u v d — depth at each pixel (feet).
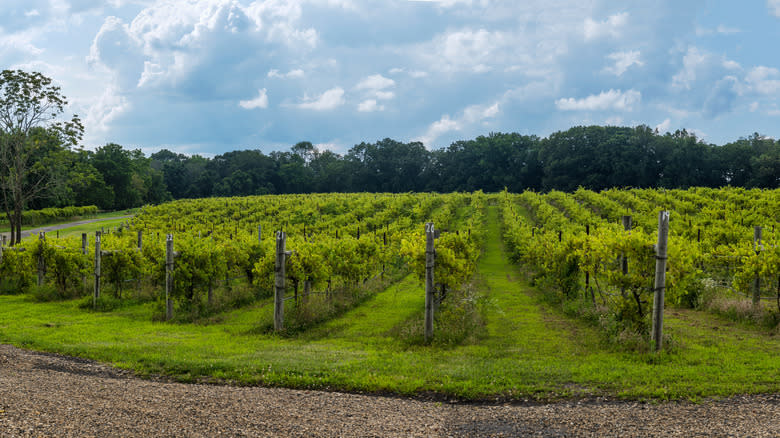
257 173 334.85
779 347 26.21
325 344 29.45
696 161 256.11
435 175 349.20
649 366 22.70
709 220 82.69
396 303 43.78
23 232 137.49
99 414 16.29
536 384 20.43
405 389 20.13
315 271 38.34
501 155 320.09
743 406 17.39
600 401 18.49
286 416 16.69
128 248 47.21
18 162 99.66
